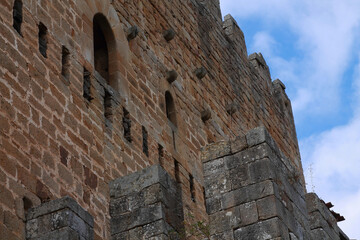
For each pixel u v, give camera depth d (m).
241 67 36.53
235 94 34.59
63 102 21.17
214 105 31.94
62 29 22.41
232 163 19.03
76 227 17.12
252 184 18.62
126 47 26.11
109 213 20.70
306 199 21.80
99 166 21.78
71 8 23.22
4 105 18.83
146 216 18.56
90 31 23.86
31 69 20.30
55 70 21.34
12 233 17.28
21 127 19.12
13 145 18.61
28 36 20.70
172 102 28.25
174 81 28.92
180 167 26.72
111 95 23.92
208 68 32.69
